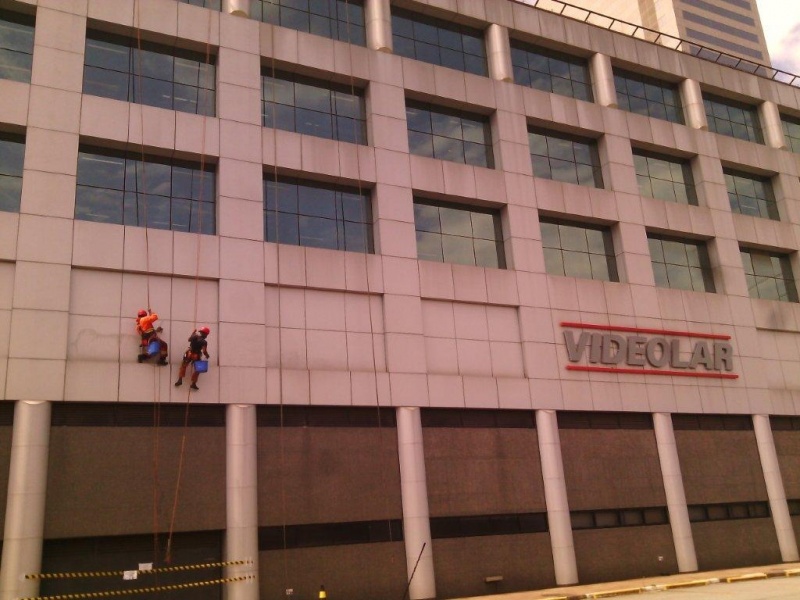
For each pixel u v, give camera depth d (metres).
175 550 24.52
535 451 31.50
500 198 34.25
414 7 35.78
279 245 28.70
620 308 35.53
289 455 26.73
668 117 42.31
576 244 36.34
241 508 25.09
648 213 38.19
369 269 30.20
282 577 25.47
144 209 27.30
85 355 24.62
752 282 41.22
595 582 30.94
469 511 29.25
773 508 36.41
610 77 39.88
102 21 28.16
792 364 40.25
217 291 27.20
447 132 34.94
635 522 32.94
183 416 25.52
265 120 30.66
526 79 38.03
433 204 33.34
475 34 37.66
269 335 27.72
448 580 28.11
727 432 36.91
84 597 22.73
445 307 31.69
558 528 30.48
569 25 39.69
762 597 22.41
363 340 29.48
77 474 23.52
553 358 32.97
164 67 29.36
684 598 23.50
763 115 45.69
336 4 34.25
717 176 41.47
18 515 22.11
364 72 32.94
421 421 29.55
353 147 31.56
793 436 39.00
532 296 33.44
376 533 27.42
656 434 34.69
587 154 38.59
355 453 27.91
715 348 37.59
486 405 30.77
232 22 30.62
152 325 25.34
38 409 23.25
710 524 34.78
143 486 24.25
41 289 24.36
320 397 27.61
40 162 25.55
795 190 44.25
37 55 26.62
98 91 27.81
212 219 28.36
